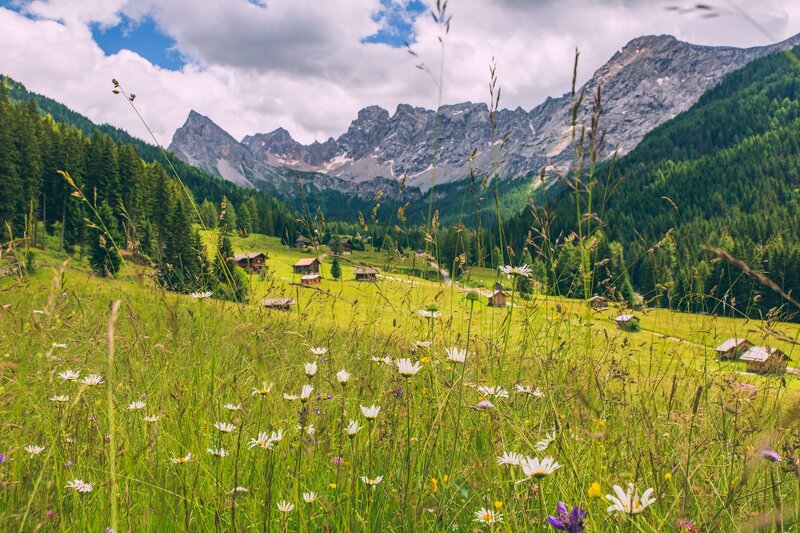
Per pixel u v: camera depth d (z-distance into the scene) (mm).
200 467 2965
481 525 2410
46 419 3180
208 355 3824
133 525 2430
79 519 2580
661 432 2732
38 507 2475
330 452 2867
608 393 2883
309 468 2908
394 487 2854
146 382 3678
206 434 3225
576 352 3342
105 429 3252
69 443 3020
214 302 4254
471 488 2670
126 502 2496
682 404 2955
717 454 2795
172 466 2920
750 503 2309
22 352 3354
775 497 1866
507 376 3463
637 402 2922
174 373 3676
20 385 3172
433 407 3148
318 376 3279
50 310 1823
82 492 2686
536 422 2861
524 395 3371
